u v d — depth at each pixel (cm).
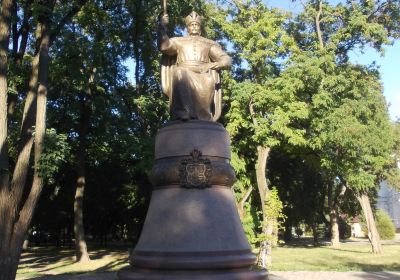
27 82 1794
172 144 877
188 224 817
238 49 2539
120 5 2381
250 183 2677
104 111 2672
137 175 3062
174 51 971
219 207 845
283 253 2977
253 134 2477
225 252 792
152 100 2398
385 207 6825
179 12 2228
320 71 2381
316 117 2505
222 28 2434
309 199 4294
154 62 2433
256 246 2928
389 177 3272
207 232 811
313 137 2591
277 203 2195
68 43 2247
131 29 2527
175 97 931
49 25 1516
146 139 2248
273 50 2419
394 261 2328
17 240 1383
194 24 1009
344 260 2425
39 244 4825
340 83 2497
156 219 844
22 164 1434
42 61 1488
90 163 3334
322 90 2448
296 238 6016
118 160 3231
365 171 2919
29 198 1432
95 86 2603
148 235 838
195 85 927
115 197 3750
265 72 2433
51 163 1451
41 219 4022
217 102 976
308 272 1783
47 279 1653
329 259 2497
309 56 2506
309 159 3111
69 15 1677
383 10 2803
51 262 2606
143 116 2472
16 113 2214
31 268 2289
